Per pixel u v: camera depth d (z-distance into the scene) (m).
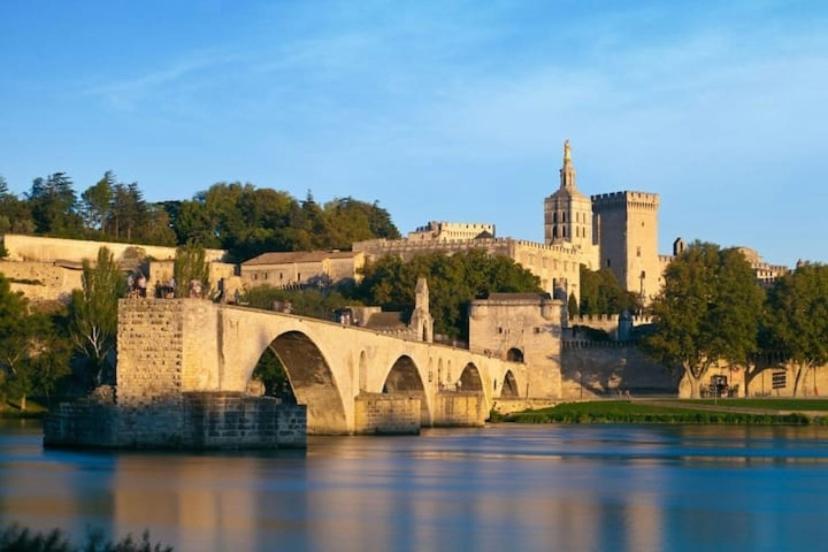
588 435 184.38
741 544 76.38
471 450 146.62
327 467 115.44
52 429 124.56
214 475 104.06
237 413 122.81
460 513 87.25
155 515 82.50
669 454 143.38
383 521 82.75
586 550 73.38
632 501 95.62
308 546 72.75
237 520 81.38
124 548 59.84
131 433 121.00
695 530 81.50
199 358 121.88
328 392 163.38
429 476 112.06
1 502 87.25
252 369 133.38
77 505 86.12
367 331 174.25
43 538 60.31
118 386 121.56
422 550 72.19
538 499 96.06
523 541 76.00
